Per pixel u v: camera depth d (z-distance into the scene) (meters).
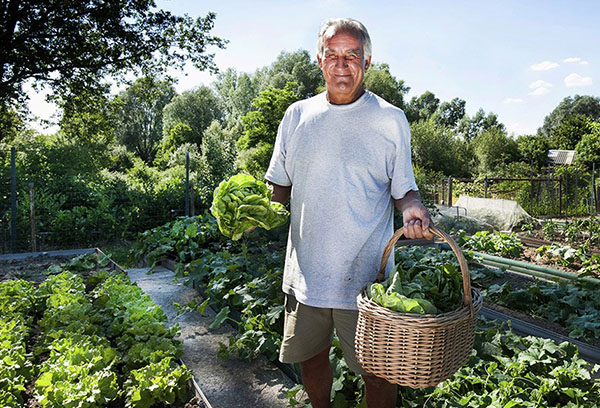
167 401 2.83
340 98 2.15
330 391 2.50
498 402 2.53
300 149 2.26
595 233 11.13
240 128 46.88
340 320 2.21
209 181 12.13
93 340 3.51
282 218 2.44
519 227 12.81
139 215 10.80
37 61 16.56
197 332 4.33
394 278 2.02
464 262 1.92
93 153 19.50
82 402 2.62
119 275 5.44
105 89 19.53
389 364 1.81
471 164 41.66
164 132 54.56
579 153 30.95
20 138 20.50
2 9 15.27
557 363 3.07
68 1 16.02
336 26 2.06
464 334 1.89
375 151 2.15
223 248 6.88
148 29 18.42
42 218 9.77
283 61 52.53
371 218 2.20
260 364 3.63
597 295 4.86
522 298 5.04
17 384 2.93
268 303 3.95
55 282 5.06
